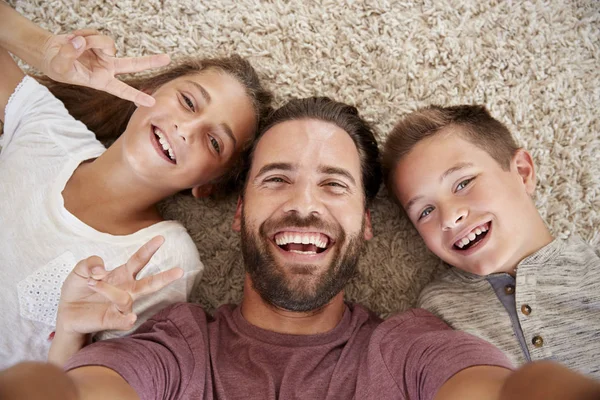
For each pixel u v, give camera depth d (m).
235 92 1.24
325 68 1.38
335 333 1.04
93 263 0.85
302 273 1.02
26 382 0.58
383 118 1.35
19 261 1.09
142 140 1.16
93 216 1.17
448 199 1.11
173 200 1.35
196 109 1.19
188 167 1.18
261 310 1.08
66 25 1.36
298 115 1.15
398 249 1.31
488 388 0.69
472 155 1.12
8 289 1.08
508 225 1.09
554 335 1.02
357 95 1.36
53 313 1.09
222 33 1.39
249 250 1.06
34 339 1.11
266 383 0.93
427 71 1.37
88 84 1.01
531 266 1.08
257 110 1.28
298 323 1.06
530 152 1.33
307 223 1.04
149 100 1.02
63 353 0.96
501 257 1.09
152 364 0.85
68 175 1.18
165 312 1.05
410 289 1.29
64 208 1.14
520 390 0.60
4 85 1.25
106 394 0.70
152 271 1.14
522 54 1.37
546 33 1.38
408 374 0.87
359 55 1.38
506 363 0.77
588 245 1.17
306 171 1.07
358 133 1.20
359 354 1.00
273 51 1.38
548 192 1.31
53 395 0.59
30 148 1.21
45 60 1.04
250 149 1.21
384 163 1.25
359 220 1.09
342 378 0.95
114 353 0.82
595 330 1.02
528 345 1.02
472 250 1.10
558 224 1.29
